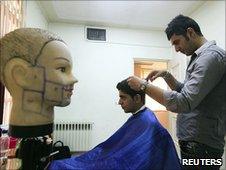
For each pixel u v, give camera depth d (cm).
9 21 178
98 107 366
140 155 76
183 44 112
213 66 96
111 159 79
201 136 104
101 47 375
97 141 359
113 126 367
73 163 82
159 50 393
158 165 75
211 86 97
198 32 113
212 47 103
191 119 107
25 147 73
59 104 71
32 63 67
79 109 360
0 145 98
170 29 114
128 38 385
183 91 94
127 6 308
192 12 326
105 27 379
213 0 275
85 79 367
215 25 270
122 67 379
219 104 104
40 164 74
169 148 79
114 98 372
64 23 370
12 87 69
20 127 68
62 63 70
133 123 96
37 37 68
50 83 68
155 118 93
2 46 68
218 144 105
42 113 70
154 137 81
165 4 302
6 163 88
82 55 369
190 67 107
